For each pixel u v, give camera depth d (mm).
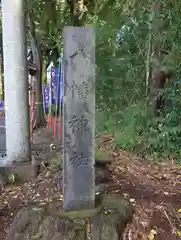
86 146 1909
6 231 1995
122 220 1925
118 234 1805
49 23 5664
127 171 3293
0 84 10836
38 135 5281
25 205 2217
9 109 2920
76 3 4801
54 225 1810
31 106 5969
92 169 1956
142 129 4203
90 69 1818
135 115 4250
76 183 1936
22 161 2971
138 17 4188
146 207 2279
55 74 6324
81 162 1922
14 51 2842
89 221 1849
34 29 6008
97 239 1752
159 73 4125
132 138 4191
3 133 5648
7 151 2986
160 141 3971
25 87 2951
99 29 4590
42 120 6590
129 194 2535
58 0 5051
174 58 3867
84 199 1975
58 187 2604
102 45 4613
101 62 4637
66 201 1938
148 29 4039
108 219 1877
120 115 4609
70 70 1787
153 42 4031
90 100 1853
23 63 2906
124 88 4559
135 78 4324
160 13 3988
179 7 3832
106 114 4820
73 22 4996
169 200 2453
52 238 1756
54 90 6320
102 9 4684
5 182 2787
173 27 3820
